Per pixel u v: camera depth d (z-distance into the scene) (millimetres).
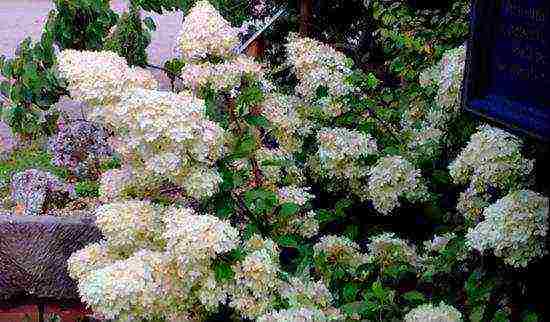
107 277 2510
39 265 3574
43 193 4391
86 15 4652
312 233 3113
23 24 9625
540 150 2686
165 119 2600
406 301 2863
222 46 2916
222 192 2877
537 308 2590
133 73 3004
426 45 3703
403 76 3818
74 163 4977
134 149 2744
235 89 3062
